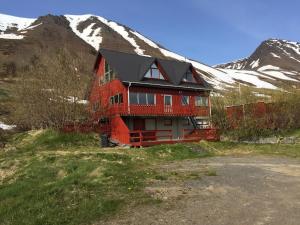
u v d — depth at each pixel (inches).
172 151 1156.5
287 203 496.1
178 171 776.3
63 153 999.6
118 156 975.6
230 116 1669.5
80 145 1240.8
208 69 6638.8
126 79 1473.9
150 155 1086.4
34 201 555.5
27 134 1334.9
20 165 909.8
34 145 1201.4
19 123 1533.0
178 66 1775.3
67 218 454.6
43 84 1502.2
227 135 1610.5
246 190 581.9
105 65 1673.2
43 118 1465.3
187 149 1200.8
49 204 523.5
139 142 1299.2
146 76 1569.9
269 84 6323.8
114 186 611.8
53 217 461.7
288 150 1263.5
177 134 1679.4
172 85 1612.9
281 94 1806.1
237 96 1983.3
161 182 645.9
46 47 4606.3
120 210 478.0
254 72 7790.4
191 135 1475.1
